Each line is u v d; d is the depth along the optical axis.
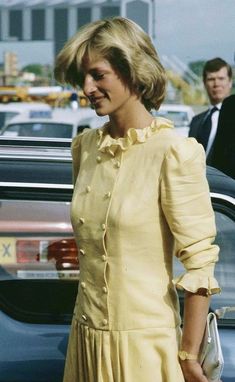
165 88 3.41
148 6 26.80
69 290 3.84
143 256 3.28
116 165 3.34
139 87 3.35
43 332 3.78
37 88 31.16
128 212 3.26
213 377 3.27
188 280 3.24
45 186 3.86
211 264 3.27
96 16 32.16
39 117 23.81
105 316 3.31
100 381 3.34
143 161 3.30
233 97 7.66
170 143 3.27
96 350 3.34
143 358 3.27
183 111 23.50
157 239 3.28
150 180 3.27
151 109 3.46
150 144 3.31
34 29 33.03
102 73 3.32
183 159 3.24
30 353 3.75
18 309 3.82
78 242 3.41
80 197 3.41
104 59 3.32
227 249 3.89
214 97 9.46
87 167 3.45
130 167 3.32
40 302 3.83
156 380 3.27
